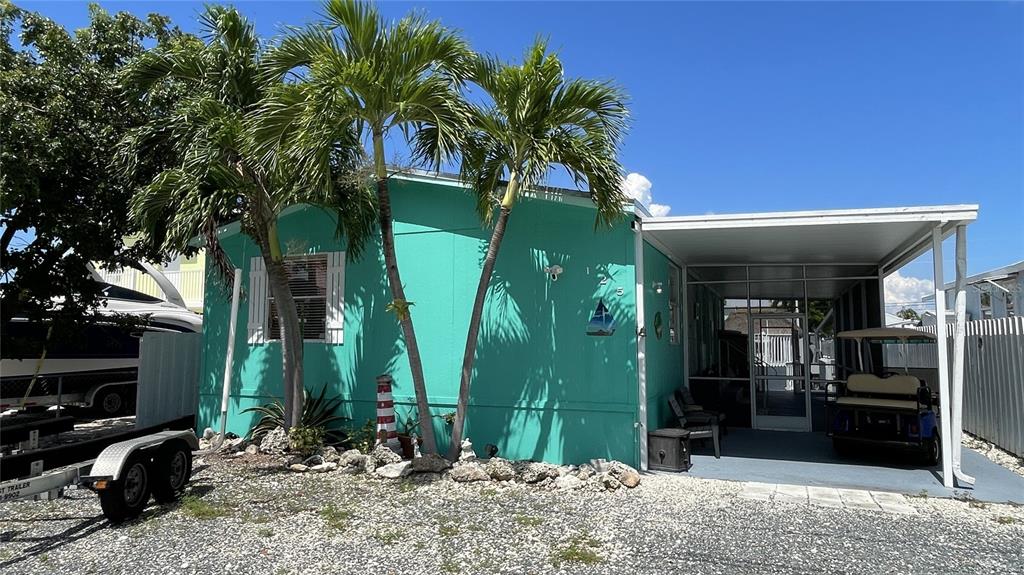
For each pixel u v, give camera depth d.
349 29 7.50
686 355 12.09
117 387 14.81
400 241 9.70
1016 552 5.35
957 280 7.73
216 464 8.59
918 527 6.03
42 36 10.11
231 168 8.59
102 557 5.24
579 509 6.58
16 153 8.87
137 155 9.21
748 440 10.90
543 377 8.78
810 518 6.31
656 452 8.44
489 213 8.35
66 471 6.10
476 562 5.11
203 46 9.43
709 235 9.01
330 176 8.05
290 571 4.95
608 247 8.65
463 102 7.71
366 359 9.76
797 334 12.45
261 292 10.59
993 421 10.28
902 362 16.64
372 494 7.15
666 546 5.47
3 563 5.11
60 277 10.91
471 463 7.83
